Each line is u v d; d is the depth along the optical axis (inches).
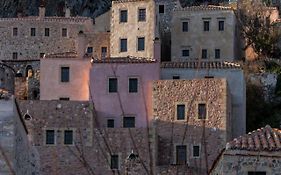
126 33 5620.1
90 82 4335.6
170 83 4119.1
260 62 5605.3
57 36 6520.7
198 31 5782.5
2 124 1731.1
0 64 5674.2
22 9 7854.3
